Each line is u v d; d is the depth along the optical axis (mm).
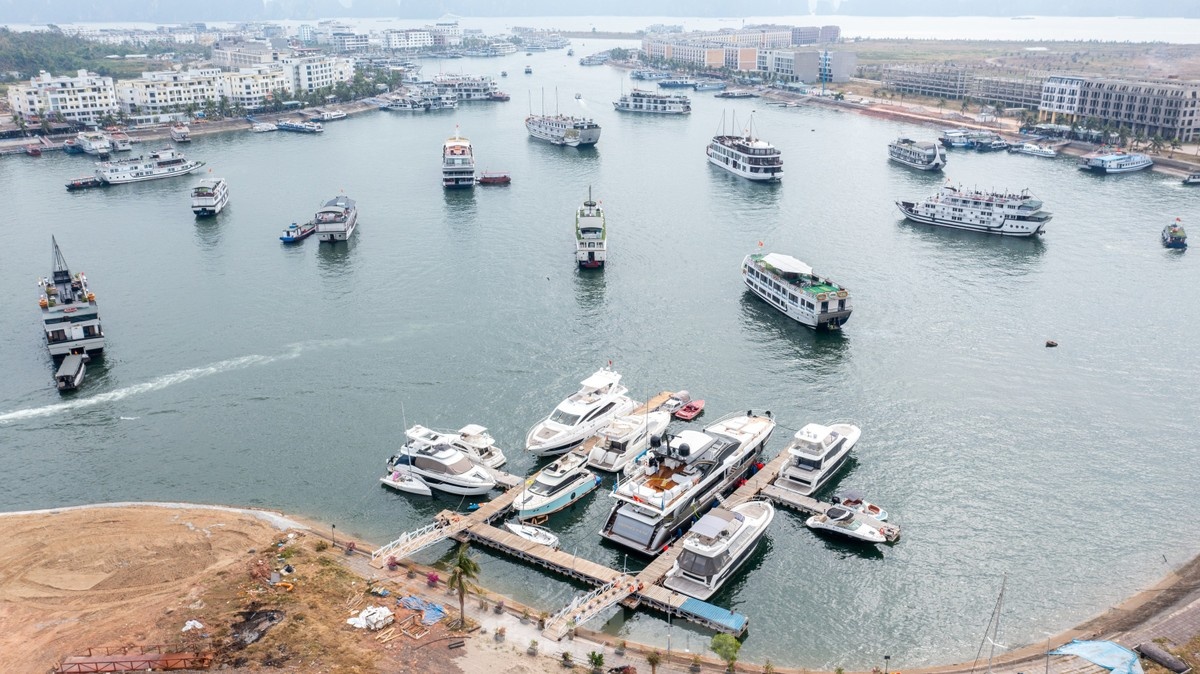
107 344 174750
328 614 93750
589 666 87312
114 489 124312
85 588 99000
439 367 163000
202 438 138500
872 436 138875
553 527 118062
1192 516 117000
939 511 118688
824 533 114438
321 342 174875
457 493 123312
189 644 87938
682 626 97812
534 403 149125
